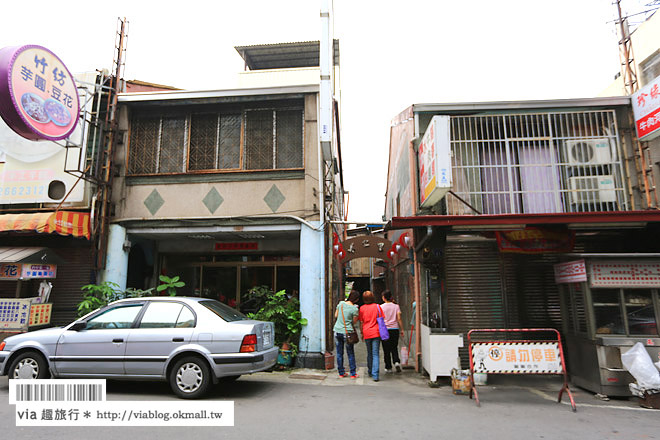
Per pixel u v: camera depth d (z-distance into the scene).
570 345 7.00
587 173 7.97
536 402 5.86
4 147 9.13
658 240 7.07
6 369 6.07
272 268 11.21
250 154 9.41
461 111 8.34
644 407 5.58
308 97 9.23
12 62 6.73
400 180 11.06
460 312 7.46
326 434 4.38
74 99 8.12
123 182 9.40
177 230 9.25
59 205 8.83
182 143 9.62
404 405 5.64
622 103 8.04
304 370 8.10
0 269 8.09
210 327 5.81
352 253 9.26
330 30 8.92
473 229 7.04
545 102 8.14
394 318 8.44
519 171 8.12
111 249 9.06
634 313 6.30
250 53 16.78
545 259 7.60
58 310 9.04
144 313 6.11
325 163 9.25
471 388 6.03
